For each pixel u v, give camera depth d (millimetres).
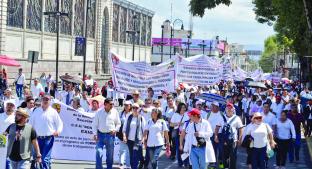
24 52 49625
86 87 33656
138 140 13414
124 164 14039
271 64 160875
